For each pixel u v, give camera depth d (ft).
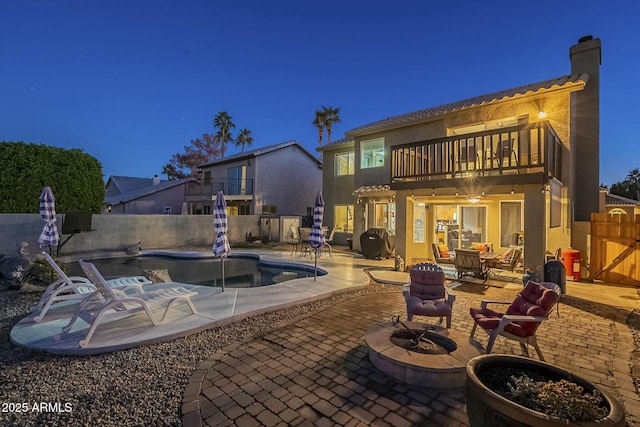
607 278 27.86
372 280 29.45
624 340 15.35
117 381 11.33
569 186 30.81
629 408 9.89
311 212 80.89
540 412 6.64
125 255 46.73
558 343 15.03
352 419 9.18
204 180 90.02
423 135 42.88
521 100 33.17
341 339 15.26
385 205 48.19
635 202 66.23
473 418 7.61
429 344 13.26
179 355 13.51
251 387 10.88
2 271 25.03
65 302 20.51
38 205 41.45
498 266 28.48
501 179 25.93
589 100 33.91
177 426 8.88
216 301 21.03
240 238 63.72
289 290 24.35
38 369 12.19
